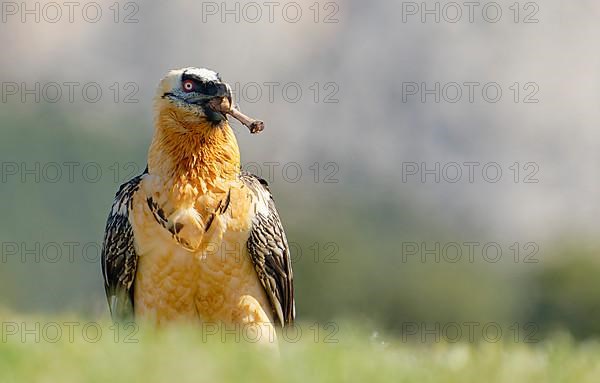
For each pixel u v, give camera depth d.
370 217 47.88
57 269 34.31
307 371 9.16
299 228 43.81
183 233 10.73
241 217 10.98
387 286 38.75
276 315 11.49
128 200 11.12
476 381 9.53
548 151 66.25
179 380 8.51
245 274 11.02
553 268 34.03
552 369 10.16
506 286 38.28
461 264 39.50
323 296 38.25
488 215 56.97
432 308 38.09
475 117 66.00
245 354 9.29
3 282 33.97
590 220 51.22
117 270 11.23
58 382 8.34
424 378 9.47
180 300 10.88
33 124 49.31
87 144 49.50
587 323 31.92
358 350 10.38
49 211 39.78
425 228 51.41
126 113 54.22
